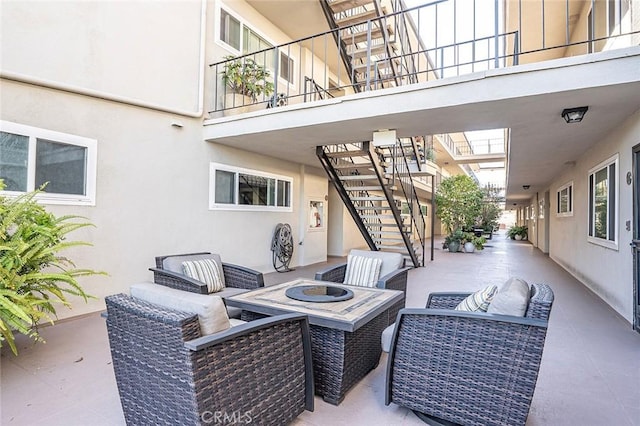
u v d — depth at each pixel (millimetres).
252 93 6082
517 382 1782
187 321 1492
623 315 4125
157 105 4758
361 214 7668
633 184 3787
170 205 4980
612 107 3633
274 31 7199
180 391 1496
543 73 3277
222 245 5809
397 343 2102
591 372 2705
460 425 1939
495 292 2059
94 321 3812
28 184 3574
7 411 2098
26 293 2650
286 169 7348
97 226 4129
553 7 5949
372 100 4125
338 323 2141
